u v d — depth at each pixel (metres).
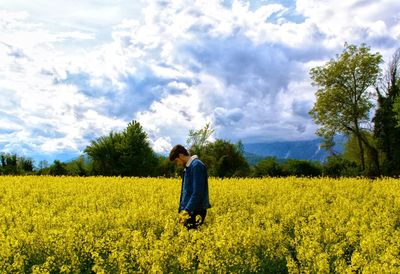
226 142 59.22
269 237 9.65
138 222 12.23
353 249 9.59
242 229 10.70
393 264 7.46
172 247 8.73
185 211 10.01
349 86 58.16
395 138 55.72
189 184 10.44
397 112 55.31
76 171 54.19
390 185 23.22
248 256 8.66
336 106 57.25
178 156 10.63
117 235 10.40
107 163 57.41
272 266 8.91
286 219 12.52
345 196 19.22
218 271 7.96
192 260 8.78
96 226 11.59
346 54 57.91
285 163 50.75
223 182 26.25
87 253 9.45
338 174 50.19
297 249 8.87
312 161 54.25
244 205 16.50
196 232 9.19
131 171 57.44
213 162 56.94
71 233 9.70
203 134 60.94
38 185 24.55
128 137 57.12
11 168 54.16
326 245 9.52
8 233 10.55
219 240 8.95
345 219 12.65
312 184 25.44
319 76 58.81
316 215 12.10
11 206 16.09
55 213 15.24
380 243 8.66
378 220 11.93
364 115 56.84
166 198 17.61
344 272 7.38
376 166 55.88
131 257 8.63
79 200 17.53
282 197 17.59
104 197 18.06
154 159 59.16
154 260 8.05
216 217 12.67
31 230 11.90
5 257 8.59
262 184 24.33
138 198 17.89
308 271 7.68
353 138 66.12
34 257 9.34
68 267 8.55
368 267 7.10
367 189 21.62
